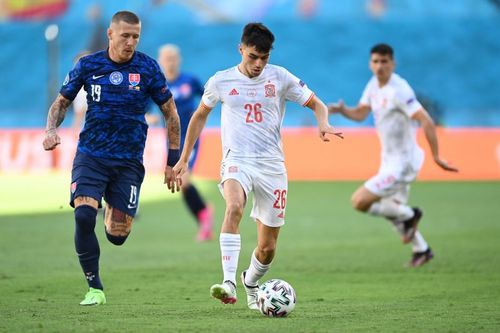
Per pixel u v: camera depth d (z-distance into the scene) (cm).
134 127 2667
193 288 3128
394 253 4266
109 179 2662
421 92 13000
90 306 2639
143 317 2412
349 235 5031
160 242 4766
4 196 7088
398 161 3972
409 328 2230
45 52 13675
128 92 2634
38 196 7081
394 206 3875
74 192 2612
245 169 2538
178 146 2752
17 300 2789
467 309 2602
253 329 2191
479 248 4409
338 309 2600
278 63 13488
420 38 13525
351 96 13050
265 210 2566
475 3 13775
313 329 2198
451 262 3919
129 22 2580
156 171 8869
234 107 2570
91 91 2627
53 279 3338
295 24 13800
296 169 8762
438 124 11744
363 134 8750
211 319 2380
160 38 13675
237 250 2431
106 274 3534
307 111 12044
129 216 2684
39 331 2155
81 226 2588
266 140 2564
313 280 3372
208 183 8188
